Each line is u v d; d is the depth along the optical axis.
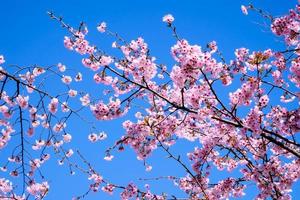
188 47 6.47
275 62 7.71
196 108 7.17
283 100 8.70
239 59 7.36
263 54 6.79
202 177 8.77
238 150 8.42
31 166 9.07
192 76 6.58
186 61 6.40
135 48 8.12
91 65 8.23
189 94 7.04
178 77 6.66
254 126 6.82
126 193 8.58
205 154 8.34
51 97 7.48
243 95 6.88
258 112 6.84
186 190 9.27
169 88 8.68
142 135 7.92
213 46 7.24
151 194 8.54
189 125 8.52
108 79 8.31
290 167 8.37
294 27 7.45
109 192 8.90
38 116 9.16
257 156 8.36
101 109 7.99
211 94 7.17
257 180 8.16
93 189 8.88
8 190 8.76
